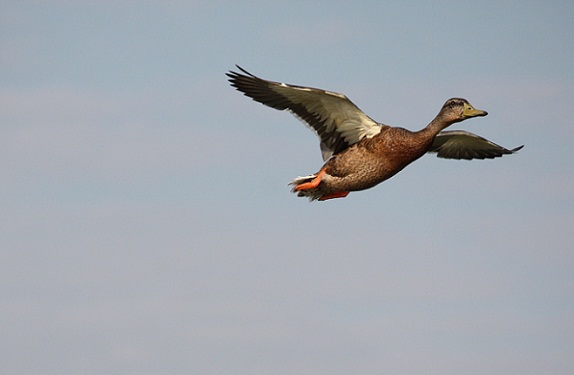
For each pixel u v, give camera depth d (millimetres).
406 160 16688
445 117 16734
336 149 16891
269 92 16547
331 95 16047
